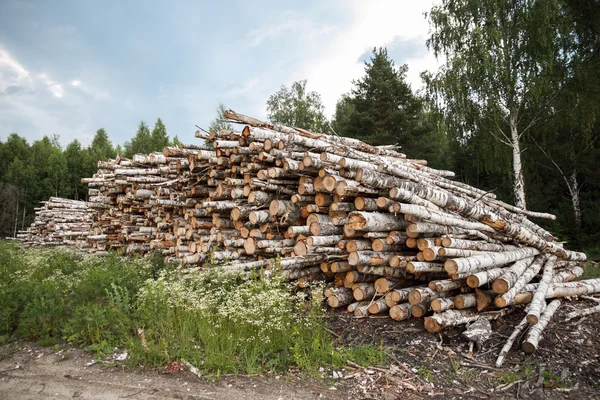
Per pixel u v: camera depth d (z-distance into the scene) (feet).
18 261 26.05
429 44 54.95
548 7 44.16
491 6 48.57
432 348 12.74
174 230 25.27
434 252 13.92
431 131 70.54
